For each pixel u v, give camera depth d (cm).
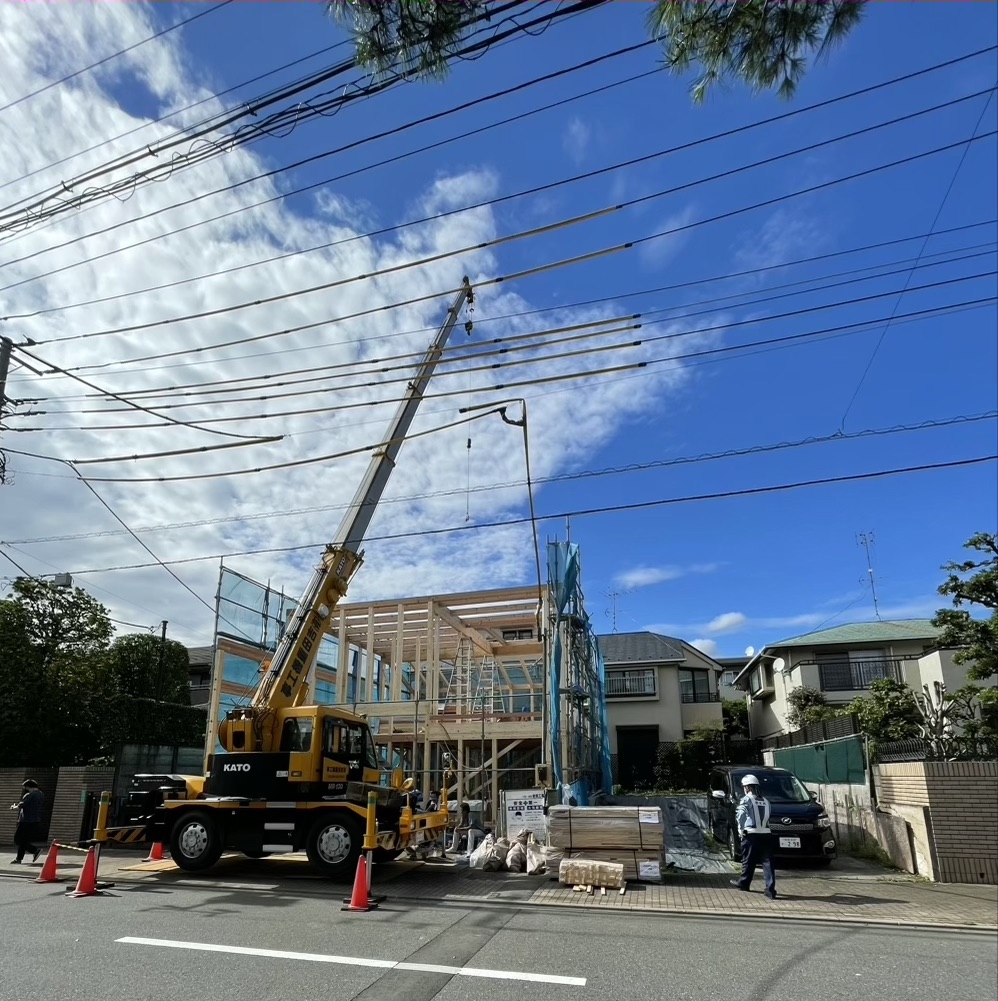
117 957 610
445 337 1331
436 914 803
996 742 1316
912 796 1116
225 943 659
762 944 670
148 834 1138
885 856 1230
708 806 1551
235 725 1132
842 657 2891
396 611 1891
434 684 1775
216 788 1126
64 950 633
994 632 1426
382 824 1096
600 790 2083
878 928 751
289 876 1073
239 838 1095
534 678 2444
